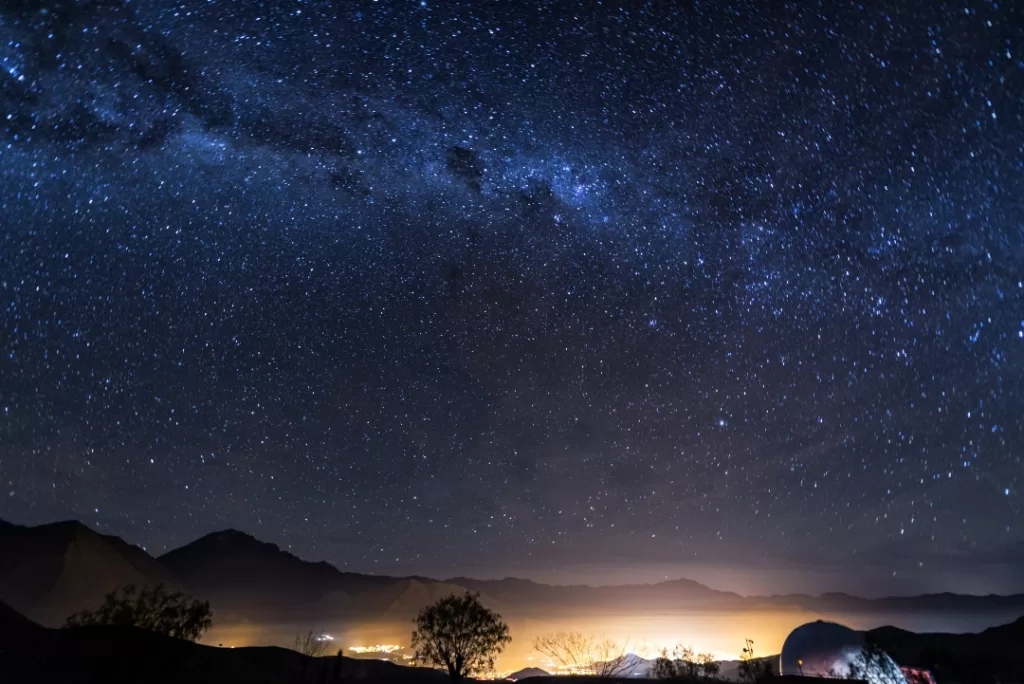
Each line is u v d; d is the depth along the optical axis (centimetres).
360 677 2994
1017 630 4981
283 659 2945
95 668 2342
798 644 3297
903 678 3138
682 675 3288
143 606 2864
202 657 2670
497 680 3341
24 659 2266
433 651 3306
